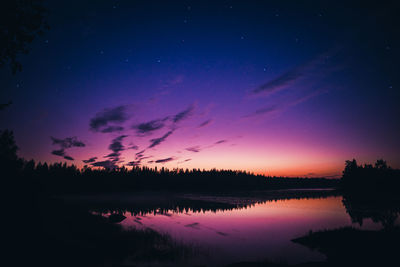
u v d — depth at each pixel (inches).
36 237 698.8
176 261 647.8
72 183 4630.9
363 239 765.3
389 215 1440.7
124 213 1745.8
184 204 2571.4
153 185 5949.8
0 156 1136.8
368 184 4015.8
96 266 573.0
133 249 733.9
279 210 1895.9
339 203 2368.4
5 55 149.3
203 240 908.6
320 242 805.9
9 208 960.9
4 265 494.3
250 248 791.1
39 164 4552.2
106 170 5718.5
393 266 536.7
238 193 4958.2
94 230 957.8
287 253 730.2
